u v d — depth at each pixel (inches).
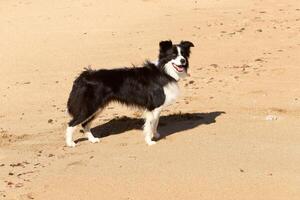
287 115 496.7
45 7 1082.7
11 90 668.7
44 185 364.5
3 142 471.2
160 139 443.2
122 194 342.6
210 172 365.1
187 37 839.7
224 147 413.1
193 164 381.1
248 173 360.8
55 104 598.5
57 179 372.5
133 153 413.7
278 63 682.8
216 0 1055.0
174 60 428.8
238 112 514.0
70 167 393.1
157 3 1057.5
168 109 538.0
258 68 669.9
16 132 501.7
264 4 1005.2
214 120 489.1
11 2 1131.9
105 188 352.5
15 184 368.5
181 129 466.9
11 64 787.4
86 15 1014.4
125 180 361.4
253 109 521.7
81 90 438.6
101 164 394.0
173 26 907.4
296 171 361.7
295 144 414.3
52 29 949.2
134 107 444.5
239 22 899.4
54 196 347.9
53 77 711.7
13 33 941.8
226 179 353.1
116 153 416.8
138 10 1023.6
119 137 462.0
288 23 869.8
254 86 601.9
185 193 338.6
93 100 437.1
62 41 881.5
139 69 443.5
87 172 380.8
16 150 445.4
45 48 852.0
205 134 447.8
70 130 444.8
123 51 799.1
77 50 828.0
